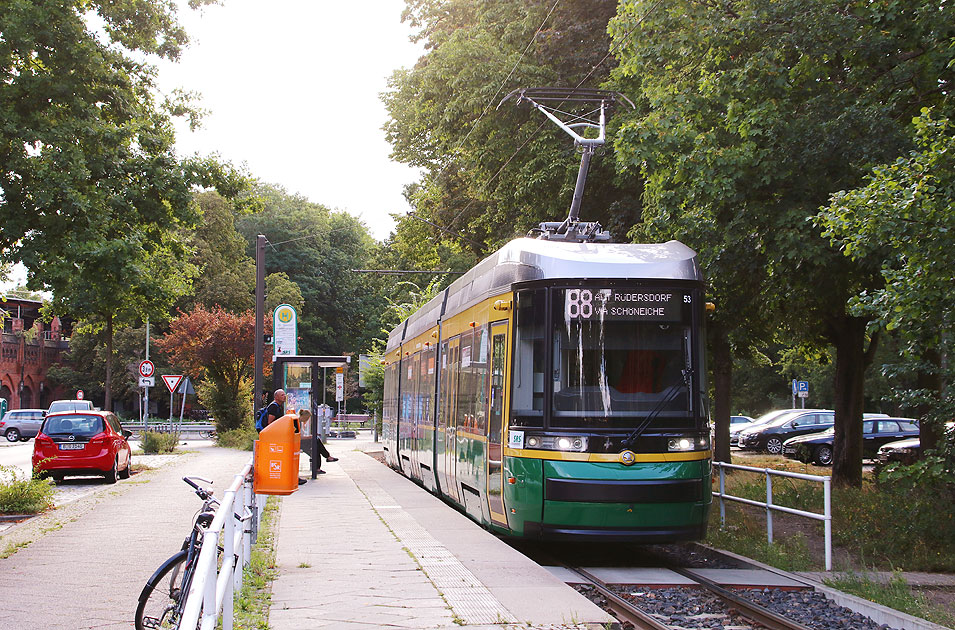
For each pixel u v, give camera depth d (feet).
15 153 45.91
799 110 43.57
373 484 63.41
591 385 34.65
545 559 37.63
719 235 45.16
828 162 41.65
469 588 26.94
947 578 33.40
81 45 48.65
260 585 27.12
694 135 44.80
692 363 35.24
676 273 35.99
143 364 111.75
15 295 237.45
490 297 40.42
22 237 47.29
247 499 30.32
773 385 172.76
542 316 35.65
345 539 36.52
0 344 221.66
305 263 272.72
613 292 35.42
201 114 58.29
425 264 125.70
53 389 241.96
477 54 75.46
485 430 39.83
